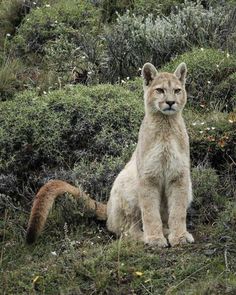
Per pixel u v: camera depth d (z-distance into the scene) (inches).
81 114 540.4
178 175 422.0
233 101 571.2
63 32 690.2
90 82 622.8
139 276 384.2
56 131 530.0
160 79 437.1
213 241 411.8
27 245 441.7
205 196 475.2
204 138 516.7
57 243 443.5
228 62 606.2
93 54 653.3
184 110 569.3
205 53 616.7
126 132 529.0
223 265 386.6
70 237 445.7
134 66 644.7
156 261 396.8
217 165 514.3
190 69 600.4
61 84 622.2
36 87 614.2
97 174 496.1
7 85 618.5
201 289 360.5
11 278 400.5
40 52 684.1
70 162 522.9
